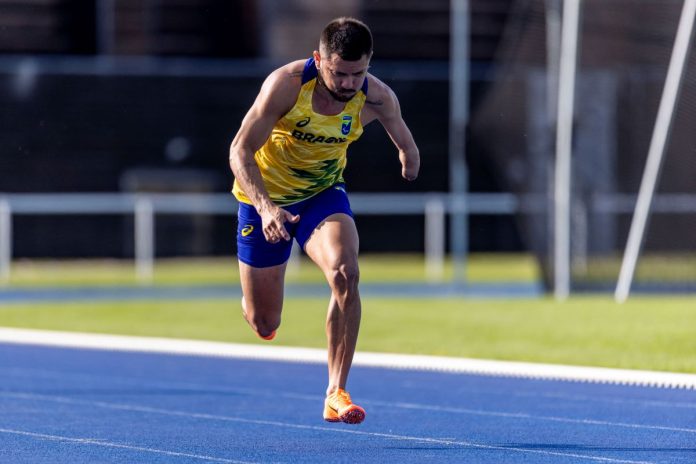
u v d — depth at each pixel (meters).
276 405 27.05
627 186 55.28
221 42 85.38
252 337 42.41
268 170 20.70
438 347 38.34
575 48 54.84
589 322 44.47
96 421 24.55
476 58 82.38
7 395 28.70
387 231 82.50
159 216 79.88
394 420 24.78
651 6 54.75
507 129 57.62
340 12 85.19
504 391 29.36
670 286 55.16
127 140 82.25
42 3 84.94
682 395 28.58
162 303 56.19
